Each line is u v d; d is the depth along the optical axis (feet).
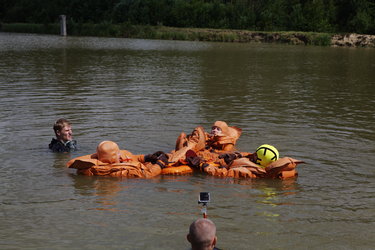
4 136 30.30
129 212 19.31
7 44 124.06
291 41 153.89
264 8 184.44
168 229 17.72
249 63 86.53
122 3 202.28
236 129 30.48
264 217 18.98
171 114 37.88
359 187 22.75
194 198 21.03
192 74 66.74
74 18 212.23
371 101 47.24
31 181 22.89
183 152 25.89
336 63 91.81
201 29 173.99
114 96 45.83
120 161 25.13
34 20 217.36
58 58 87.25
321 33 159.74
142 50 112.37
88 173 24.06
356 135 32.53
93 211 19.35
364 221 18.83
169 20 188.65
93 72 66.28
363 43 150.10
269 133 32.55
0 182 22.53
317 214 19.42
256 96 48.34
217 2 190.49
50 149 27.99
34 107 39.40
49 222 18.24
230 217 18.90
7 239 16.76
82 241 16.67
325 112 40.60
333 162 26.53
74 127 32.89
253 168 24.30
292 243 16.76
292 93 51.29
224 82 58.95
